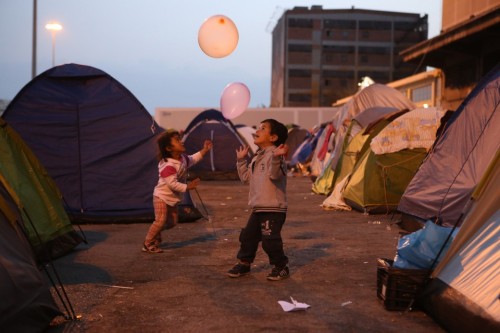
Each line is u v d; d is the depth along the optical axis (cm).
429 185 762
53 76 949
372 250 658
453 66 2417
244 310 429
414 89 3006
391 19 8644
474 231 404
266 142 523
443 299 387
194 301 454
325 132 1967
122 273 553
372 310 427
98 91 952
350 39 8588
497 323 324
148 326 394
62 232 655
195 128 2014
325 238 744
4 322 338
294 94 8538
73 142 916
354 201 1030
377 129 1132
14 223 432
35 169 659
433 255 433
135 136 933
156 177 920
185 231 812
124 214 896
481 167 671
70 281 523
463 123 723
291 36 8525
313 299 457
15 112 921
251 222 530
